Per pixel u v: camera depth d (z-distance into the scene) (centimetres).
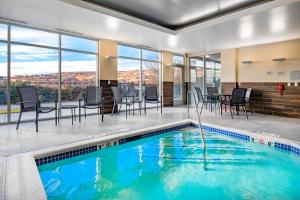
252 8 439
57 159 332
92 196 262
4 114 539
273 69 732
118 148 421
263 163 357
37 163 310
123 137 429
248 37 657
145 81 894
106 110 739
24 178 232
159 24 605
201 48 872
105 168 349
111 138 407
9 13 463
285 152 386
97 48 721
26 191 205
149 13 523
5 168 258
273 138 407
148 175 322
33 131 455
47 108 486
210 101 758
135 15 536
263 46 757
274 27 544
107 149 401
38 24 546
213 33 611
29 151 321
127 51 819
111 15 474
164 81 955
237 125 531
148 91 767
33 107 477
